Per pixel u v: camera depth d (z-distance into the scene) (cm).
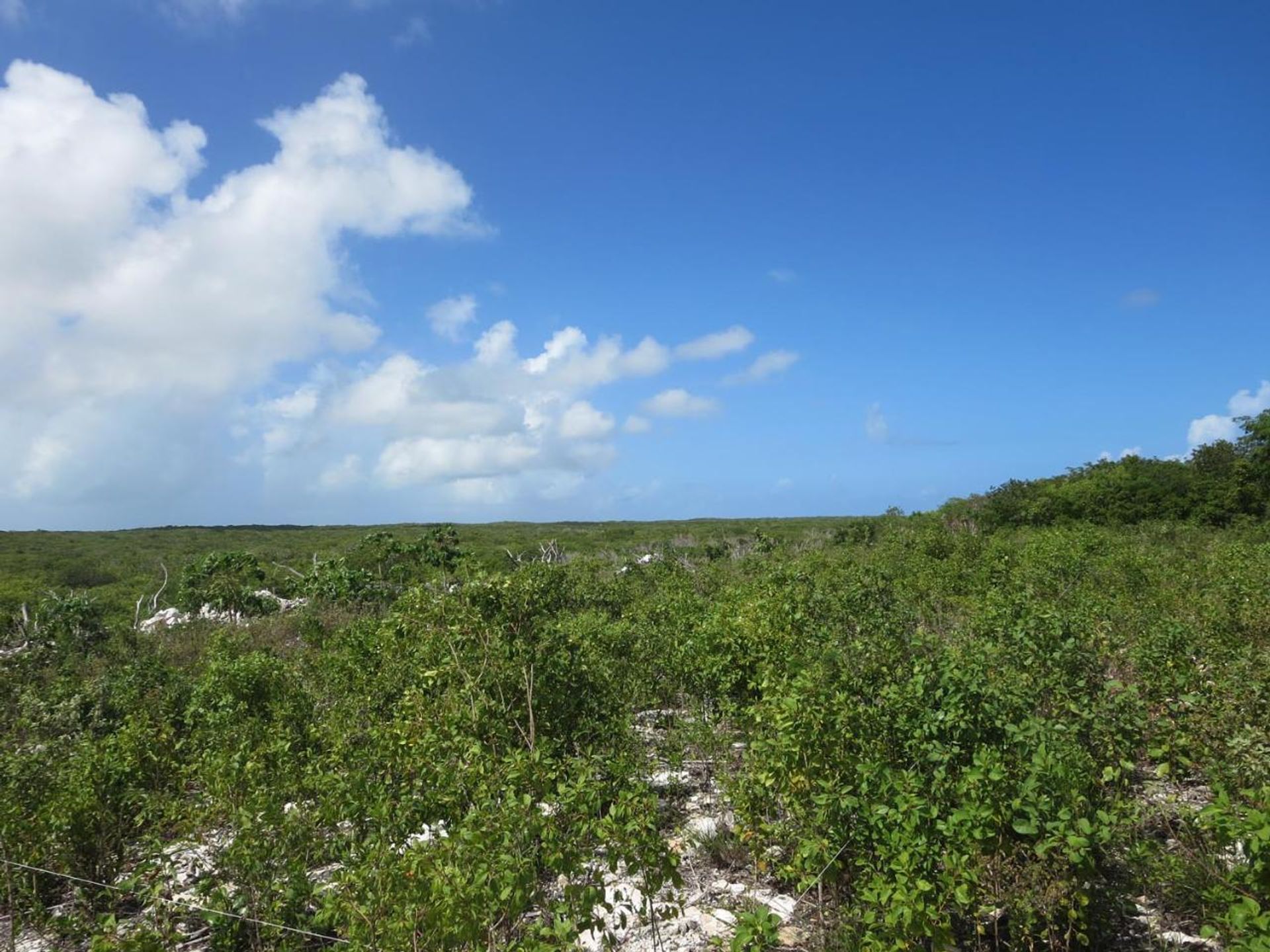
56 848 648
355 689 1029
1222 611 1054
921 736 554
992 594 1125
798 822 557
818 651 767
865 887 482
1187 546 2216
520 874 448
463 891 421
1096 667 728
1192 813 531
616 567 2664
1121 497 3031
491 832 469
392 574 2345
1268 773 542
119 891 595
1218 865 501
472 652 782
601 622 1262
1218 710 635
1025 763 503
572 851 489
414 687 802
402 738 697
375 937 450
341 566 2292
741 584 1658
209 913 535
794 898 581
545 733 761
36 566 3750
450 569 2294
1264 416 3127
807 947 521
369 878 475
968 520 3219
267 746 751
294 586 2531
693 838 663
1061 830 442
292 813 613
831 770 539
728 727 842
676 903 584
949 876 441
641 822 489
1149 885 525
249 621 2122
